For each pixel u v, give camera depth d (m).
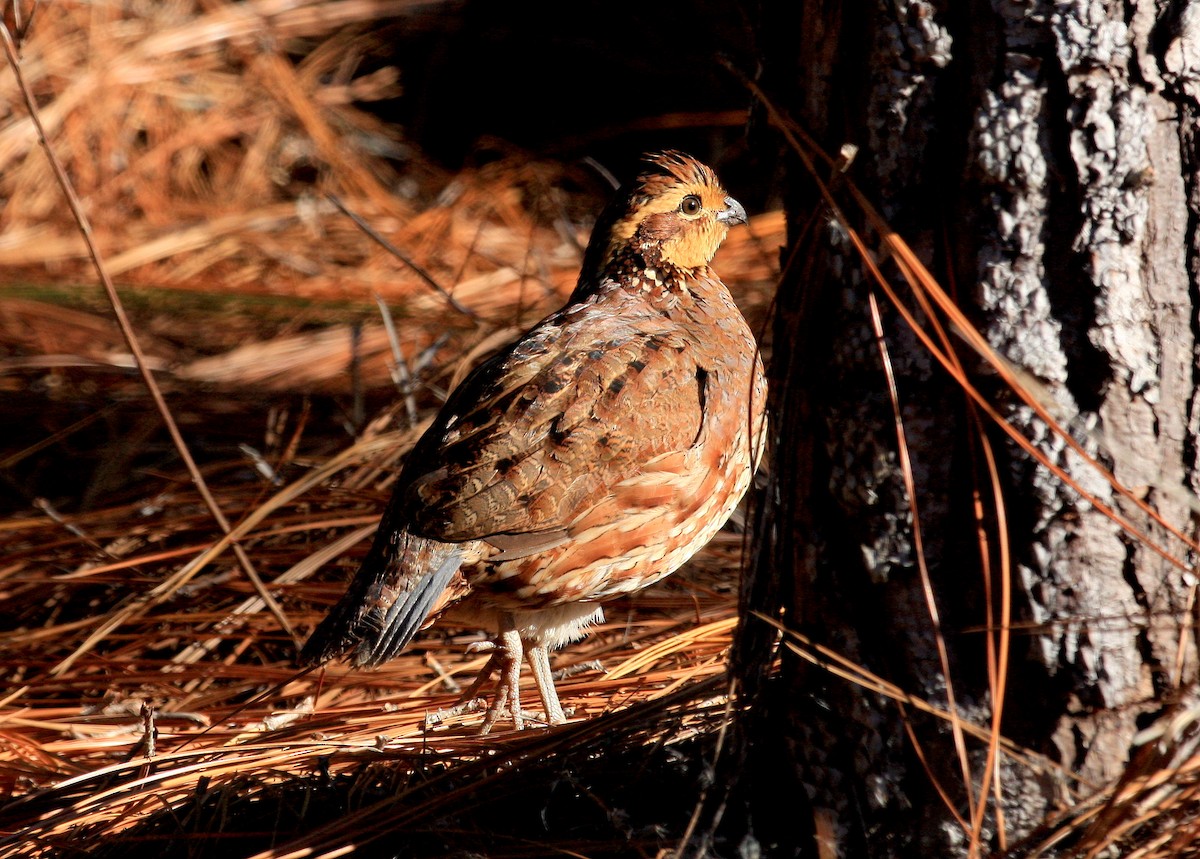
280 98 18.09
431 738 6.33
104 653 8.34
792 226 5.08
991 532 4.68
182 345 13.34
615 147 17.77
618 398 6.14
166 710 7.55
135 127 17.30
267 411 11.72
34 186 16.38
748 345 6.96
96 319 13.52
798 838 5.09
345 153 18.02
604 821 5.19
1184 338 4.53
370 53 19.38
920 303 4.65
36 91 16.81
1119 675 4.61
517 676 6.62
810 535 5.02
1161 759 4.43
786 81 4.95
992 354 4.37
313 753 6.00
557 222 15.86
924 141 4.57
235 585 8.87
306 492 9.51
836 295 4.85
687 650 7.49
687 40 17.83
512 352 6.51
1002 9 4.34
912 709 4.82
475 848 5.06
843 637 4.96
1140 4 4.29
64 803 5.86
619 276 7.05
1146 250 4.44
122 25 17.70
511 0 18.88
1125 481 4.54
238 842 5.45
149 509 9.86
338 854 5.11
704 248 7.14
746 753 5.17
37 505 9.64
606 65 18.33
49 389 12.19
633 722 5.55
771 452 5.20
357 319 13.34
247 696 7.89
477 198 16.70
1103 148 4.35
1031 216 4.46
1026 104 4.38
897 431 4.57
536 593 6.32
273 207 16.81
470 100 18.80
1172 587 4.61
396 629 6.04
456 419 6.29
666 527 6.36
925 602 4.78
